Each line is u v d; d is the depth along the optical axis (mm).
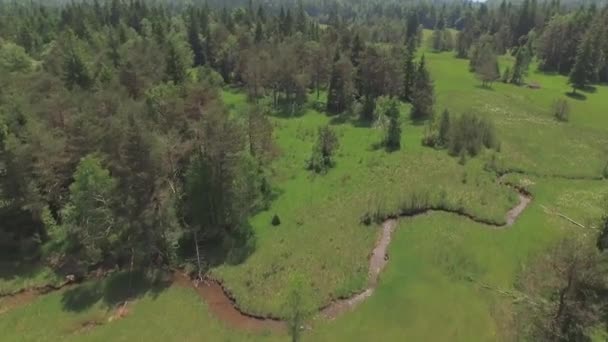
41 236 49062
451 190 55094
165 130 49625
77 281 44312
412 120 82250
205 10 152250
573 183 59031
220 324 38094
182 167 48969
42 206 47281
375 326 36656
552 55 127750
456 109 85938
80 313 40375
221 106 56562
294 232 49344
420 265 43438
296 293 35562
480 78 107375
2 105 53531
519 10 161250
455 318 36812
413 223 49969
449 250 45250
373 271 43219
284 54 99562
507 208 52562
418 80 85875
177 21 140125
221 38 125438
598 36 104688
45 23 128500
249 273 43281
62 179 49344
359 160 65750
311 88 105438
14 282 44406
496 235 47719
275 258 45000
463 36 149125
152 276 44125
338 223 50094
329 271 42875
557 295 29609
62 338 37719
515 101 92625
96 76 81875
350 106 89062
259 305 39281
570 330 28031
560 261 29266
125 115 50281
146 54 92688
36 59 102812
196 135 46781
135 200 43719
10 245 48344
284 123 84812
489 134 68875
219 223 48469
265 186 56875
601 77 113375
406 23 187375
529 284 38406
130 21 145750
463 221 50219
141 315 39656
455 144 66938
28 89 63156
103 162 47688
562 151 68000
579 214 51344
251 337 36469
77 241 46938
